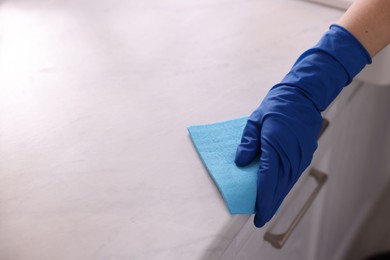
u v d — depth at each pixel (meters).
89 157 0.93
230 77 1.03
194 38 1.11
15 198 0.89
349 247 1.60
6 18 1.21
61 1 1.24
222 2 1.18
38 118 1.00
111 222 0.84
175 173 0.89
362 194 1.56
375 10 0.96
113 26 1.16
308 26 1.11
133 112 0.99
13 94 1.04
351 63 0.95
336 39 0.96
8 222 0.86
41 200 0.88
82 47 1.12
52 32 1.16
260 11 1.15
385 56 1.02
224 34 1.11
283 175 0.88
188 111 0.98
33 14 1.21
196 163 0.90
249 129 0.92
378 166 1.58
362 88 1.17
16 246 0.83
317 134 0.94
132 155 0.92
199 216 0.84
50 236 0.84
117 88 1.03
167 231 0.83
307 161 0.91
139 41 1.12
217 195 0.86
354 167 1.37
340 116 1.11
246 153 0.89
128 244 0.82
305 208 1.05
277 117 0.90
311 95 0.93
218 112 0.97
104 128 0.97
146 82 1.03
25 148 0.95
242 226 0.85
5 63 1.11
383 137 1.50
